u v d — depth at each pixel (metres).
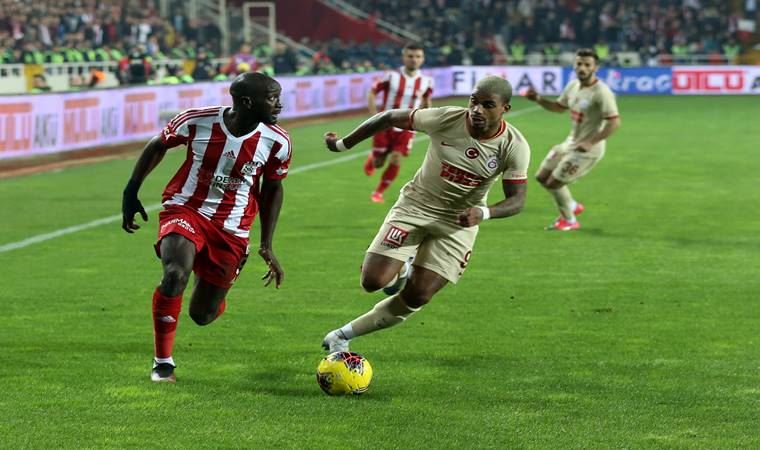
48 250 12.45
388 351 8.12
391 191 18.17
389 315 7.47
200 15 47.59
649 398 6.88
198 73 36.91
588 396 6.92
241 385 7.13
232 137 6.96
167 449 5.82
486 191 7.48
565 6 51.31
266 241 7.32
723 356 7.98
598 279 10.98
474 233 7.58
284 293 10.26
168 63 38.41
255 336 8.55
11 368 7.51
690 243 13.13
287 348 8.18
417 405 6.71
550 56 49.31
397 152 16.53
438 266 7.44
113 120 24.16
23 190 17.70
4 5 36.78
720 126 31.58
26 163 21.78
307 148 25.58
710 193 17.88
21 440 5.95
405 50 16.92
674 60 49.69
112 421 6.31
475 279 10.97
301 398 6.84
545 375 7.45
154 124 25.97
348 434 6.11
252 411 6.54
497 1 52.47
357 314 9.38
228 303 9.80
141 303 9.74
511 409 6.63
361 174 20.61
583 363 7.77
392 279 7.46
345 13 52.69
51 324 8.91
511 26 51.25
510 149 7.20
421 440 6.02
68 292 10.20
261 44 47.47
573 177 13.81
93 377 7.29
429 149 7.46
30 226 14.10
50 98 21.73
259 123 7.02
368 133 7.55
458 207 7.45
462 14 52.09
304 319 9.18
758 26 51.81
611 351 8.12
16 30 36.72
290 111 33.09
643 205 16.52
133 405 6.64
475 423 6.34
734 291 10.38
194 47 41.53
